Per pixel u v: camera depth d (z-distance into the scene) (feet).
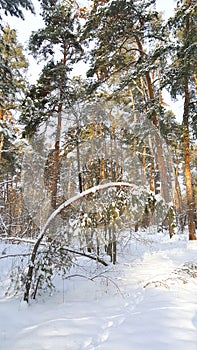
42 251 15.83
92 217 16.89
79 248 17.66
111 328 11.55
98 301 15.60
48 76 34.73
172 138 48.06
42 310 14.37
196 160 61.16
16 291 16.43
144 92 50.83
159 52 38.22
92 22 38.27
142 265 23.91
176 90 42.16
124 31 41.09
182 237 41.65
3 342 10.94
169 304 14.03
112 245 21.77
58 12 37.78
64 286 18.45
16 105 44.37
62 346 10.12
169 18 38.29
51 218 15.37
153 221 20.21
